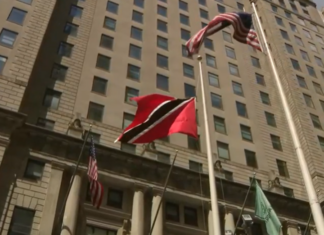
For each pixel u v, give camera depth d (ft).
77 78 104.53
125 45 124.47
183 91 120.67
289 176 114.11
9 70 89.61
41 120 90.17
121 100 105.81
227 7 174.70
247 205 95.09
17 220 70.33
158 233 79.92
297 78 151.74
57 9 120.88
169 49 133.59
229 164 106.73
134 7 142.51
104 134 94.73
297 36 178.09
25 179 76.18
